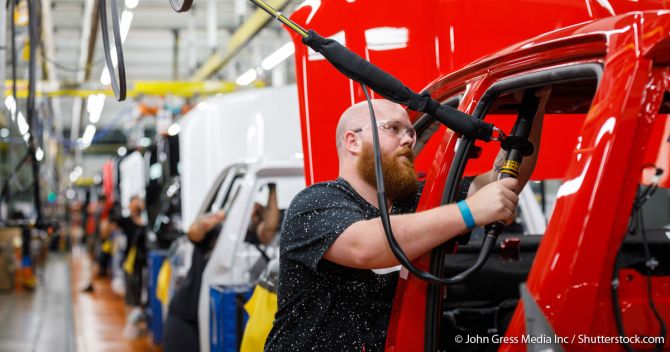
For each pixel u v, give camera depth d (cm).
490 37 339
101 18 341
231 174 700
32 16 543
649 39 176
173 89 1594
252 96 869
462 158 233
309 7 357
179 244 791
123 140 4500
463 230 216
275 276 415
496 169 254
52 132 2050
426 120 278
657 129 336
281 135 853
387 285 255
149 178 1305
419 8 345
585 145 181
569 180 181
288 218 252
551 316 175
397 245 213
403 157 251
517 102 256
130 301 1251
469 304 307
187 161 889
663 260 269
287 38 1600
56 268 2384
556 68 209
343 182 255
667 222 532
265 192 676
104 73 1035
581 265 174
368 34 348
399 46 346
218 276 586
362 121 253
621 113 174
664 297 203
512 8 339
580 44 202
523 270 312
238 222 595
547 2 339
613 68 181
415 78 345
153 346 956
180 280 720
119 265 1460
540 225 577
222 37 1917
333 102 348
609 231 174
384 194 217
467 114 225
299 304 251
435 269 231
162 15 1691
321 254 237
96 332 1116
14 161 1168
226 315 505
